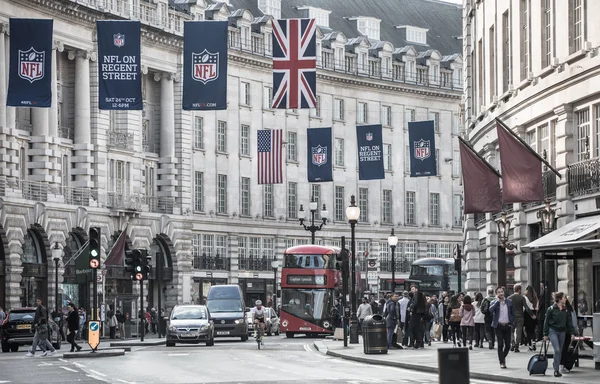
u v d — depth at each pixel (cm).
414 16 13162
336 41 11581
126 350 5200
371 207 11906
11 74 4631
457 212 12825
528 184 4112
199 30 4628
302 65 4900
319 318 6844
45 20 4641
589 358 3753
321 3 12012
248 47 10562
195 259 9869
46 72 4638
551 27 4672
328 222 11419
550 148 4744
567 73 4444
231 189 10344
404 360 3947
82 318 6938
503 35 5403
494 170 4481
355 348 4934
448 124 12738
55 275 7419
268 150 7100
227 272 10269
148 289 9081
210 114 10100
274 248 10888
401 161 12231
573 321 3303
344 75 11556
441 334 5603
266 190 10812
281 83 4894
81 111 8331
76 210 8069
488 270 5725
